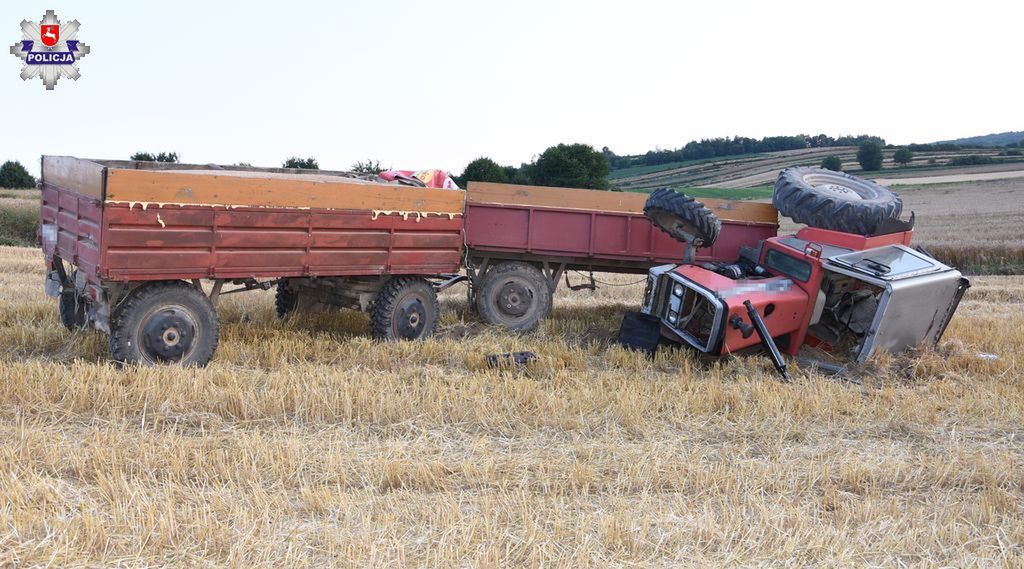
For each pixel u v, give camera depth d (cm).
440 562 437
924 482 602
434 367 852
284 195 876
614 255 1188
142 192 779
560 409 724
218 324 850
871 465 623
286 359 873
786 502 548
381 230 966
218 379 762
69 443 586
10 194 4238
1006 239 3009
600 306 1365
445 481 559
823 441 691
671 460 617
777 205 1096
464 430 677
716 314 930
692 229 1021
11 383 690
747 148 9688
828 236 1029
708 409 761
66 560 423
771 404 764
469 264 1155
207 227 827
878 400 805
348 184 927
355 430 661
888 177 6969
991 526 520
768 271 1038
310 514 495
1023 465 649
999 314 1534
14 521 453
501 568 437
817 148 9188
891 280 930
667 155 9650
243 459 556
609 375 863
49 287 938
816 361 970
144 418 657
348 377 788
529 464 596
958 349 1010
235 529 462
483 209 1138
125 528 459
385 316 1000
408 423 672
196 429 647
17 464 538
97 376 733
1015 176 6412
